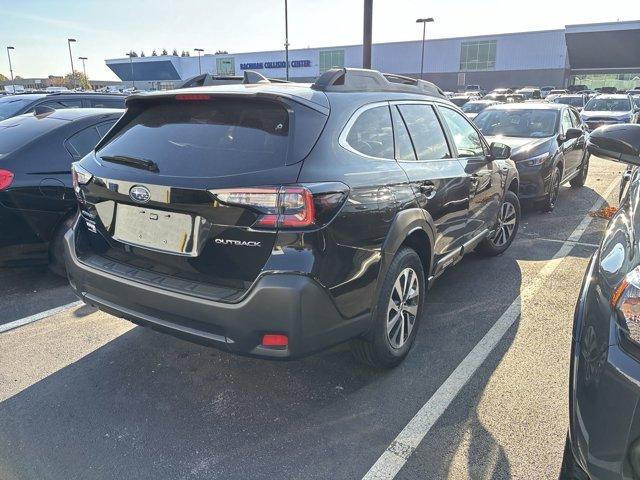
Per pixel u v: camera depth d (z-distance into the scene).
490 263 5.22
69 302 4.28
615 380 1.54
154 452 2.50
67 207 4.46
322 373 3.18
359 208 2.58
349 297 2.56
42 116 4.94
